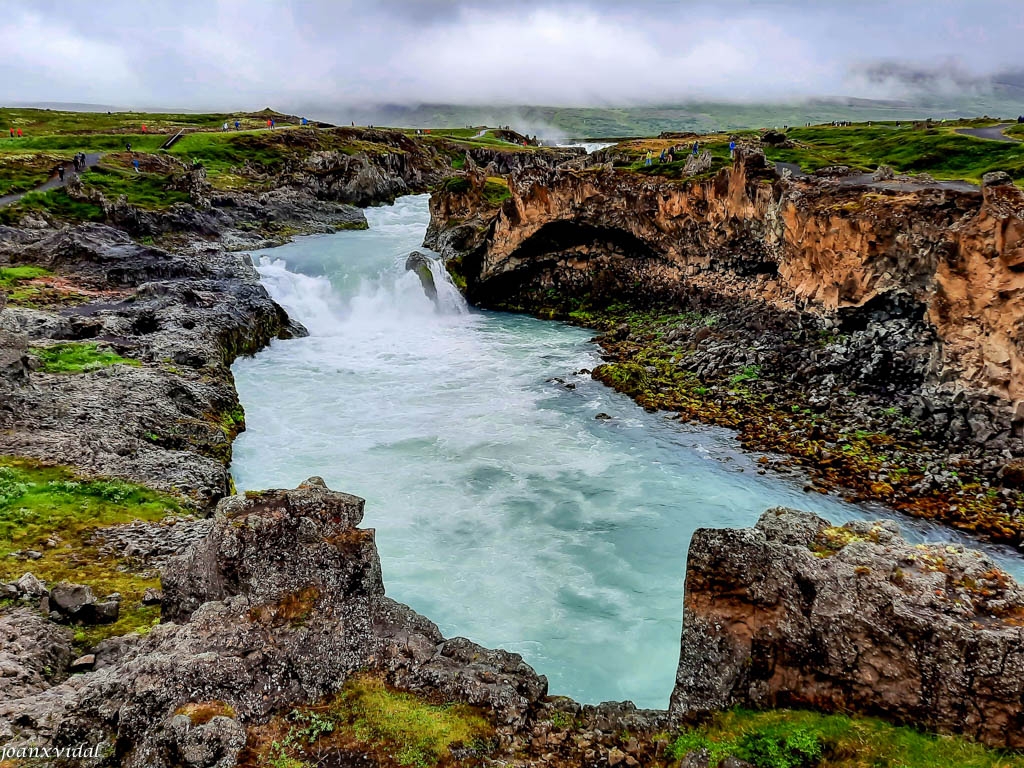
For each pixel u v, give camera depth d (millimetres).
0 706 11859
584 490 28219
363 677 13234
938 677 10539
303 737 11602
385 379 42156
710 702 12344
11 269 49781
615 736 12492
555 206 57094
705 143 92938
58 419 27062
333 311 56625
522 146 170375
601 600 20812
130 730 11125
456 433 34000
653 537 24672
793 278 43719
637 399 38375
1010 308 29391
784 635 11922
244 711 11742
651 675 17453
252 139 107062
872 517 26344
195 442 28797
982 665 10234
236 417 33844
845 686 11383
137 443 26797
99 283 49156
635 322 53469
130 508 22312
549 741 12219
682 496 27812
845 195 41281
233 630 12875
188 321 41469
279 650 12812
